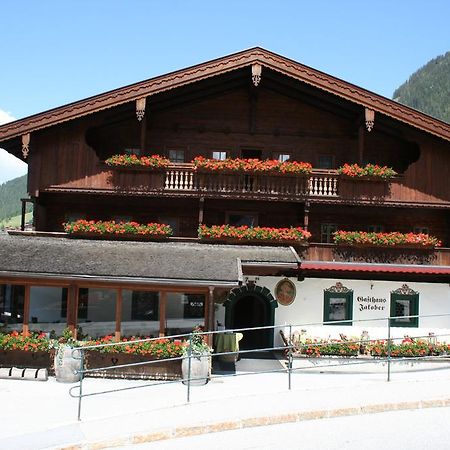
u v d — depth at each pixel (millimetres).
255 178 22250
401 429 10453
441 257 21875
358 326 21562
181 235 23547
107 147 23859
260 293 21578
